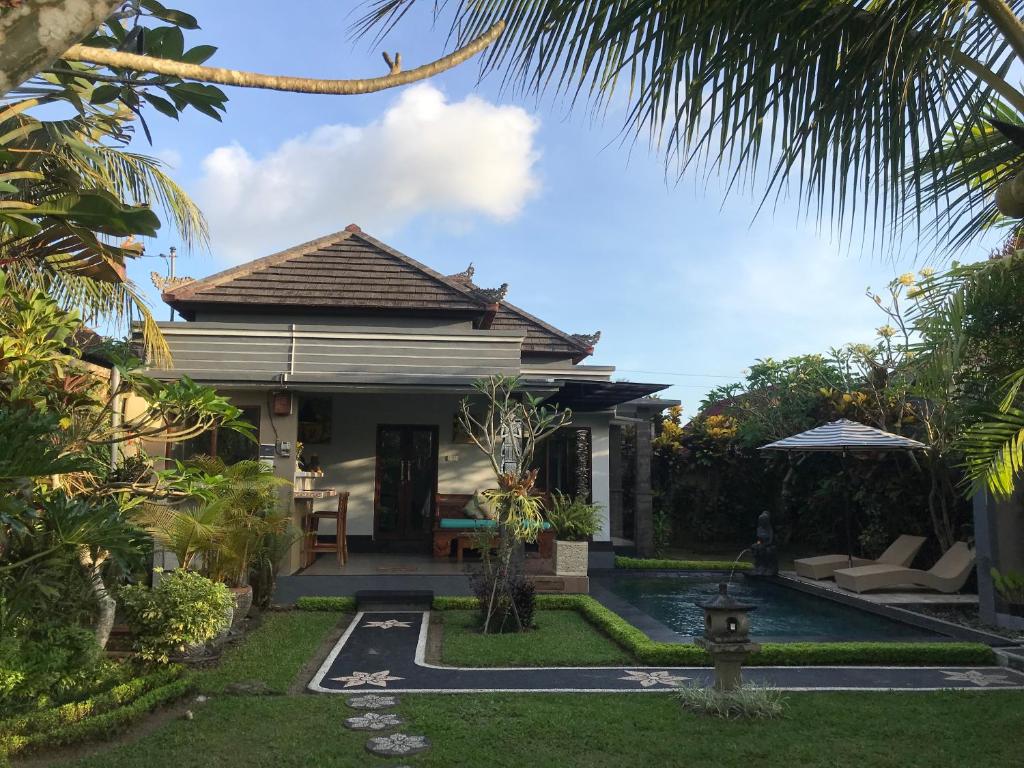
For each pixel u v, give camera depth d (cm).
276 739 530
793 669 764
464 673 727
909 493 1427
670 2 339
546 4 352
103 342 1254
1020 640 877
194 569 930
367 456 1463
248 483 905
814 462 1770
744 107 339
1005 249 895
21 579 472
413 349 1262
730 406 2150
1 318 574
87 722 528
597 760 496
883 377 1535
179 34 254
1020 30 328
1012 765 493
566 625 961
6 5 131
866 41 331
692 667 762
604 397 1502
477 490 1446
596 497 1563
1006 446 669
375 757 499
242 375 1147
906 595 1208
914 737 546
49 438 532
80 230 459
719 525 2039
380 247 1669
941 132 343
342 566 1229
